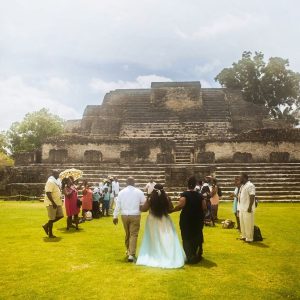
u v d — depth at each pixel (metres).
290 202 18.55
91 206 13.34
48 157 27.14
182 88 38.91
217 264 7.05
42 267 6.80
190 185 7.48
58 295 5.38
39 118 37.16
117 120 35.91
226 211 15.32
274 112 45.75
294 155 25.44
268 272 6.54
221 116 36.03
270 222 12.22
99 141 26.89
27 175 22.14
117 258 7.46
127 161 25.09
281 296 5.38
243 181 9.45
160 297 5.29
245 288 5.69
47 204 9.62
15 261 7.21
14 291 5.55
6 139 36.91
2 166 26.22
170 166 22.59
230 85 45.75
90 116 37.84
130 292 5.49
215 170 20.34
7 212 14.75
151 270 6.62
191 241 7.21
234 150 25.81
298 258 7.54
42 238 9.53
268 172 21.59
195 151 26.11
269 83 44.69
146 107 38.62
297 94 44.53
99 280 6.04
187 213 7.32
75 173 12.84
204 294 5.42
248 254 7.87
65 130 38.72
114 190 15.07
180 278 6.15
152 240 7.12
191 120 35.44
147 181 21.23
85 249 8.26
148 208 7.31
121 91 42.31
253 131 26.05
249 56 46.09
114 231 10.73
